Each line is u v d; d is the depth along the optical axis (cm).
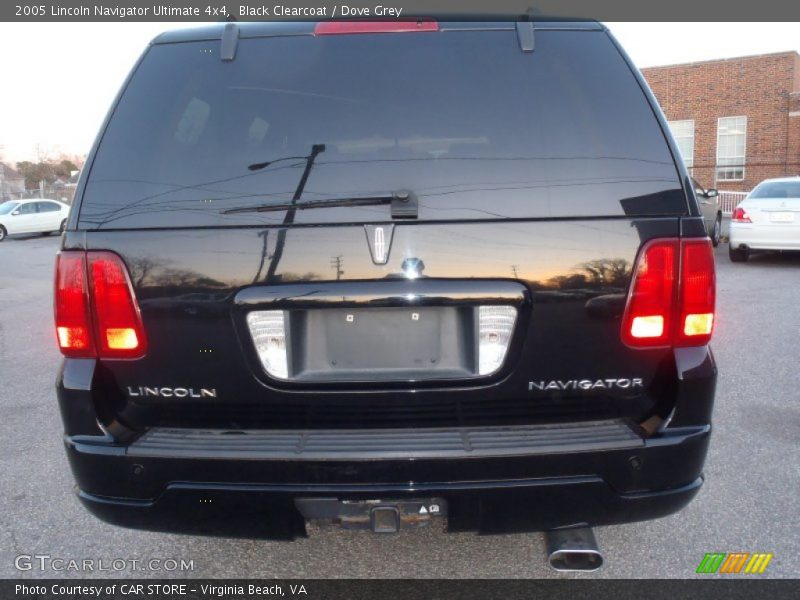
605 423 220
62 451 410
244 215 213
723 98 2830
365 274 211
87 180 223
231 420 223
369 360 218
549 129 222
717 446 398
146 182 220
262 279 212
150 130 229
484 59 236
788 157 2709
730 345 624
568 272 212
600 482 210
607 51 237
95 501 220
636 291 212
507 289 212
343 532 312
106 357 219
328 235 211
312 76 236
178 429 224
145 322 216
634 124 222
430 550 297
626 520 220
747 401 473
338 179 216
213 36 245
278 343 216
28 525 322
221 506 214
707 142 2892
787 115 2688
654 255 212
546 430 217
